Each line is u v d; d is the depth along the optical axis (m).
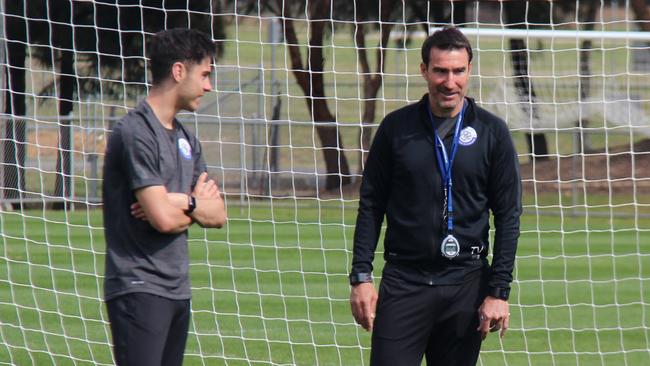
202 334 31.80
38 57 63.78
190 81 16.86
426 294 18.12
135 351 16.56
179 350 17.45
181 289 17.02
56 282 40.31
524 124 73.62
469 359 18.64
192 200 16.78
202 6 67.44
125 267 16.66
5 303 33.34
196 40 16.89
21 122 55.53
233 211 61.91
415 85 87.44
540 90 78.38
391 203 18.39
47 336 31.39
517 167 18.09
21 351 29.55
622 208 64.88
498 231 18.05
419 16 77.44
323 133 71.56
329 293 39.12
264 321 34.03
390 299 18.34
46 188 64.25
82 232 53.41
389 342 18.31
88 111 58.22
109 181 16.84
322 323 33.81
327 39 75.88
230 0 71.38
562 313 36.06
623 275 43.81
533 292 39.97
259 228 55.88
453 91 17.52
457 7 76.56
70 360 28.73
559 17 79.19
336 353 30.03
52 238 51.28
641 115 80.50
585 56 78.88
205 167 17.89
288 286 40.62
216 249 49.38
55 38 62.75
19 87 60.72
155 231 16.77
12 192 55.62
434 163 17.89
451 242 17.91
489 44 111.75
